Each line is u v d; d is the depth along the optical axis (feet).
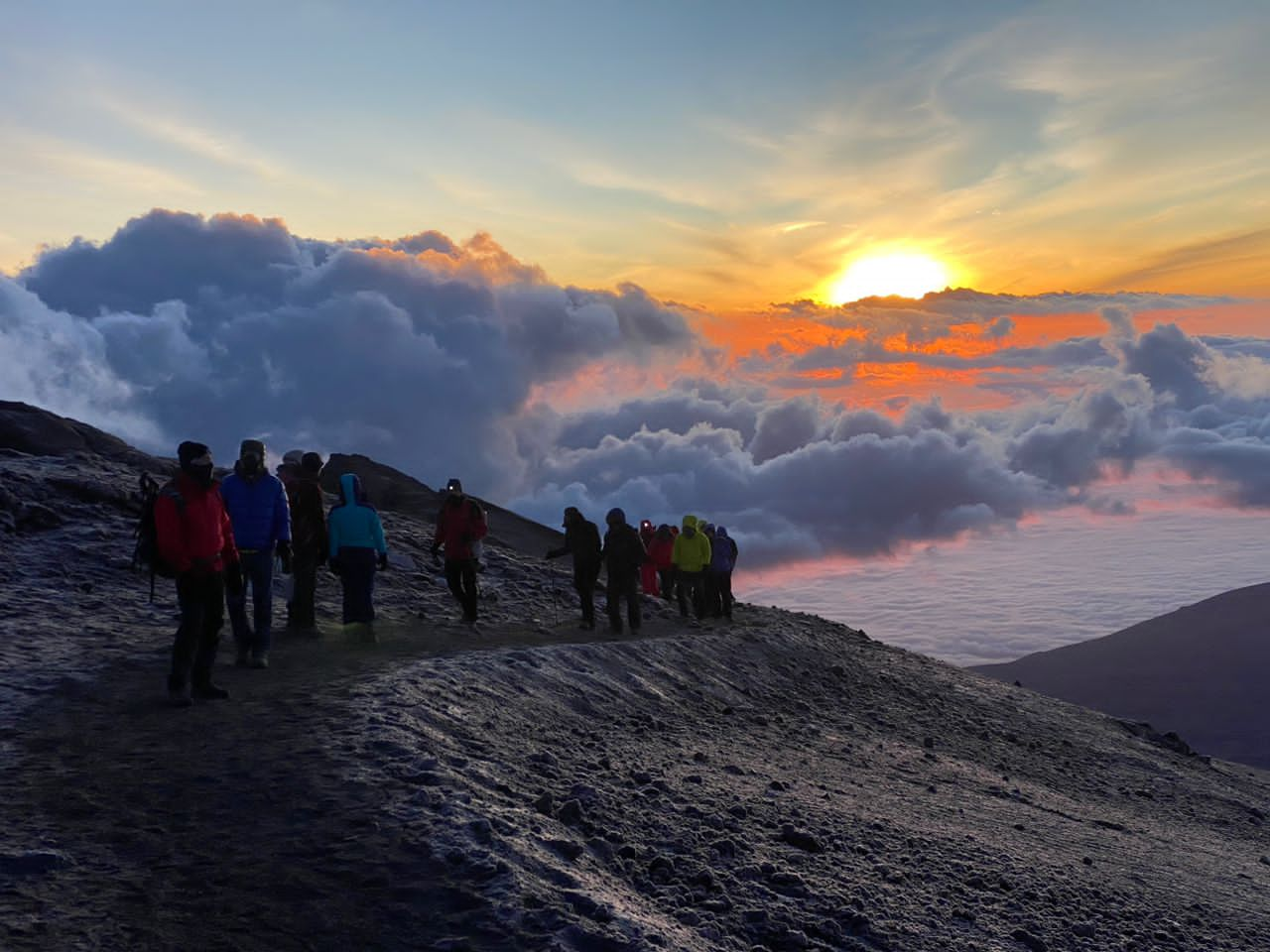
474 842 19.43
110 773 23.02
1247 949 27.94
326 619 49.06
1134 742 88.22
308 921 16.67
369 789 21.97
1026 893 26.99
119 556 52.42
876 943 20.43
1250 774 99.91
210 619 29.53
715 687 52.65
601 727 36.86
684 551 72.18
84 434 78.74
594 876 19.93
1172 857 41.16
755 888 21.80
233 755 24.34
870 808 32.99
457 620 54.08
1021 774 56.39
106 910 16.70
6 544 51.34
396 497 106.93
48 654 34.50
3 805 20.75
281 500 36.01
